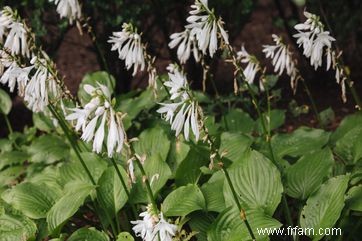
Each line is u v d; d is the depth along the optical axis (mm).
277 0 3594
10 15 2088
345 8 3410
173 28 3562
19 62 2100
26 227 2178
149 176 2240
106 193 2229
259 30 4539
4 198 2270
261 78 2297
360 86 3576
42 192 2273
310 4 3264
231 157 2393
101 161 2357
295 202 2182
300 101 3492
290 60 2283
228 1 3123
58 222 2107
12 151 2807
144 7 3180
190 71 3480
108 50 3316
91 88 1691
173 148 2428
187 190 2121
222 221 1981
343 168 2223
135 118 2832
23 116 3629
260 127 2715
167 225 1745
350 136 2359
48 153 2688
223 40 1991
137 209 2260
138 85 3584
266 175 2084
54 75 2010
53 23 3201
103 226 2219
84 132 1691
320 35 2070
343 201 1921
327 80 3662
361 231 2080
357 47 3709
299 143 2441
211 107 2973
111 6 3150
